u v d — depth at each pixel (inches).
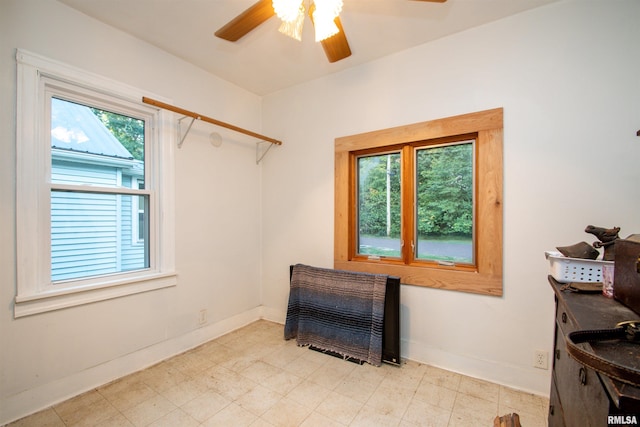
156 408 64.7
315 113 107.4
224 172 107.1
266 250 121.0
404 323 88.4
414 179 89.7
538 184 70.3
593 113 65.0
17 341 61.2
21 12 61.8
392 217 94.7
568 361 37.4
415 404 66.2
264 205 121.3
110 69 76.2
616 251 37.8
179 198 92.4
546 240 69.6
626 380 18.8
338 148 101.0
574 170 66.8
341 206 100.3
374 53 90.1
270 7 51.2
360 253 101.1
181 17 73.4
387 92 91.4
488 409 64.5
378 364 82.7
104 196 77.4
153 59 85.6
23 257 62.2
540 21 69.8
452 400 67.6
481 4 68.8
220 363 84.9
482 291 76.4
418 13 71.7
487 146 75.5
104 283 74.3
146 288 82.8
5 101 60.2
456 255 84.1
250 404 66.3
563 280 47.9
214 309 103.0
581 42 66.0
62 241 69.4
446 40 81.5
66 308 67.9
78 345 69.8
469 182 82.0
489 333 75.9
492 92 75.4
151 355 84.0
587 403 28.0
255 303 119.4
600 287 42.6
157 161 87.6
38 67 64.0
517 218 72.5
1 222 59.8
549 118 69.2
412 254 90.0
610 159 63.6
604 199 64.2
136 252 84.1
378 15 72.2
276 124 118.2
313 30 78.0
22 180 62.1
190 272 95.2
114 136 79.5
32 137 63.4
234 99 110.9
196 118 86.0
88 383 71.1
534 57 70.6
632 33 61.7
